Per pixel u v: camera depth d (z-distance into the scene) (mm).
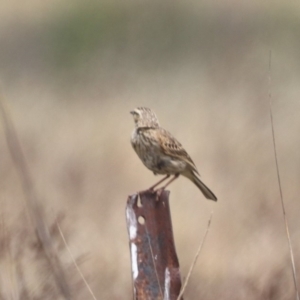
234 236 14961
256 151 20359
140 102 27734
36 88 31266
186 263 13680
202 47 33344
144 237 7746
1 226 9828
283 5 36062
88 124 25016
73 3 36688
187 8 34719
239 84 26344
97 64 29906
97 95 28391
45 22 36250
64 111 27375
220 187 18312
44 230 7574
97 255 13094
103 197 18203
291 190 18031
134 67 30891
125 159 20953
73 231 13602
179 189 18797
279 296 10984
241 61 27859
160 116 25734
